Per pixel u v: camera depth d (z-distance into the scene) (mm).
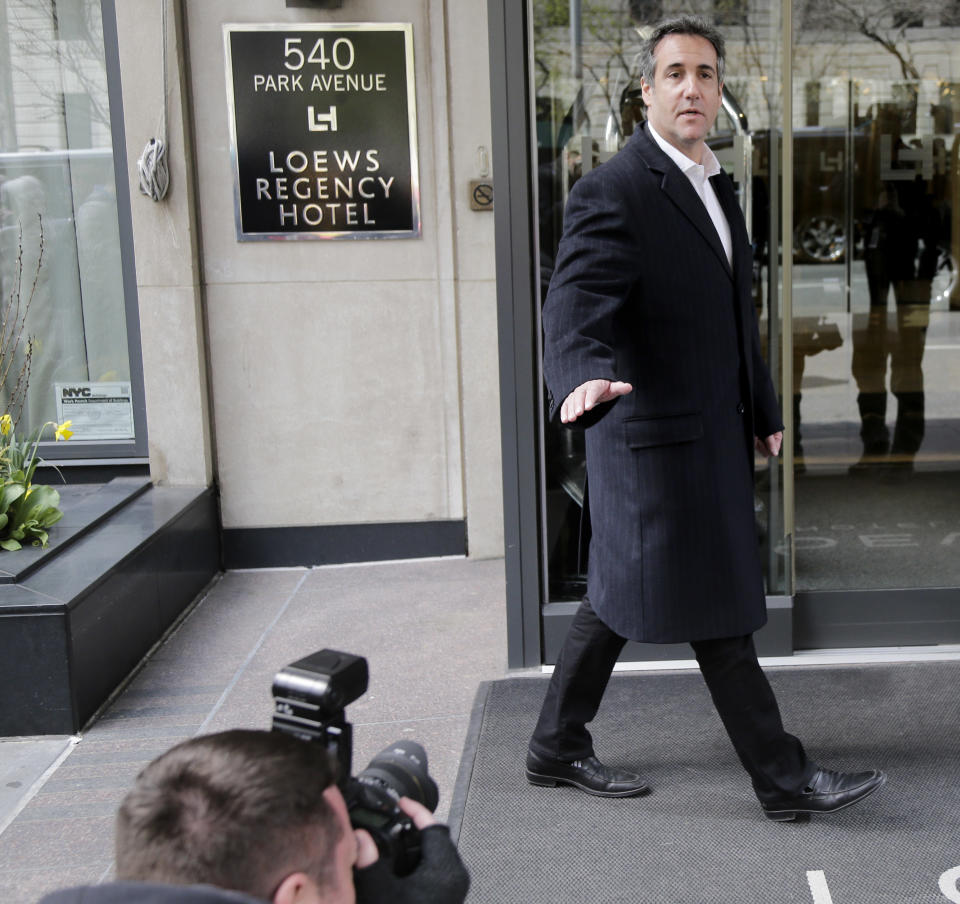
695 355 2594
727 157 3805
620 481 2662
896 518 5812
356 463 5141
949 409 8453
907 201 9391
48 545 3934
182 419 5016
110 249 5199
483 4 4797
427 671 3883
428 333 5051
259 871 874
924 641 3875
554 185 3662
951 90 9359
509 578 3754
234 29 4824
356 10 4832
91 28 5059
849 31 9328
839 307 9531
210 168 4938
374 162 4922
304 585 4934
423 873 1144
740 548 2648
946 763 3016
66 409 5297
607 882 2537
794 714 3346
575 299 2465
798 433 7934
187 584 4656
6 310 5250
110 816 3000
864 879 2504
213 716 3609
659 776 3023
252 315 5035
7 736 3479
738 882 2514
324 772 946
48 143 5141
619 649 2867
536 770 2969
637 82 3635
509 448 3684
